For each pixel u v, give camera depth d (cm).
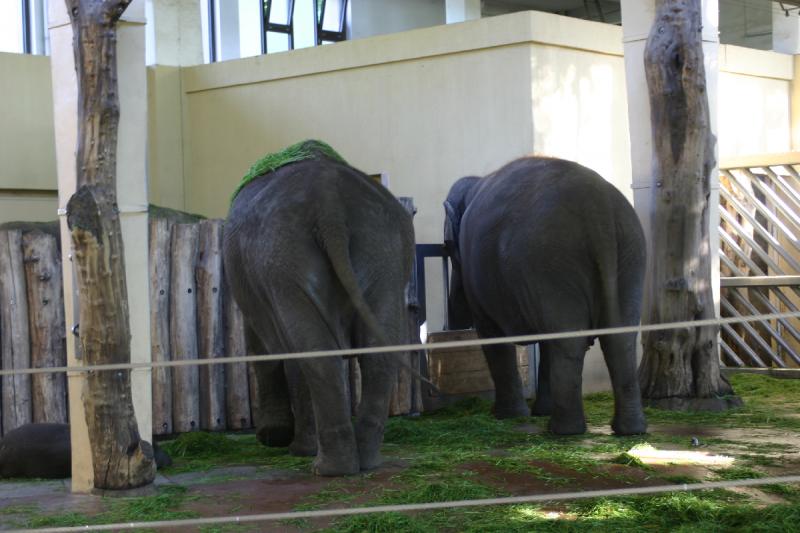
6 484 690
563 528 517
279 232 638
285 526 535
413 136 1259
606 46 1234
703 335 973
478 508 561
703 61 958
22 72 1373
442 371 1059
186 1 1462
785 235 1263
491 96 1198
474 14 2150
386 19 2586
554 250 762
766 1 2434
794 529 501
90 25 622
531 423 900
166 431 913
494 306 863
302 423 748
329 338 636
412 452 755
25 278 871
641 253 782
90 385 627
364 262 641
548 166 820
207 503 593
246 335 815
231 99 1395
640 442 757
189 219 1091
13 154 1366
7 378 857
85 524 551
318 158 720
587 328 776
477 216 878
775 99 1549
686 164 956
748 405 995
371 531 518
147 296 668
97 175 622
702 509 540
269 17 2356
